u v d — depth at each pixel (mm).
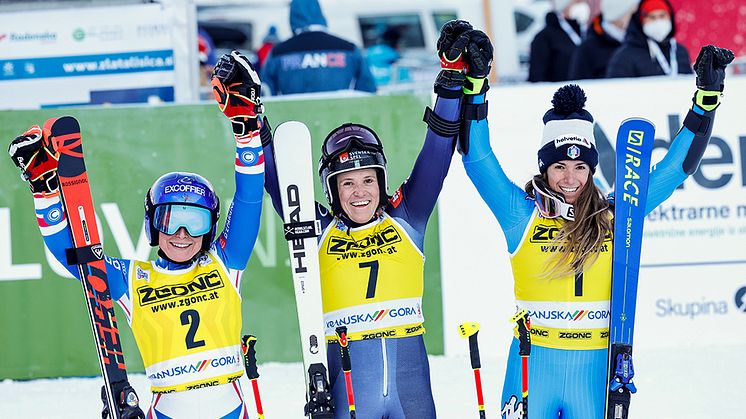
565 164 15781
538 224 15859
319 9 27703
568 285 15609
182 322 14945
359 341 15453
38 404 21891
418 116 24438
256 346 24406
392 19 38500
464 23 15453
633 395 20656
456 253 24438
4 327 24188
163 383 14836
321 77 27406
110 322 14781
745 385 21094
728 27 35938
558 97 16000
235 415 14953
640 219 15609
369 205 15555
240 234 15273
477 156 15828
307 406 14953
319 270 15391
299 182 15398
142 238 24266
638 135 15781
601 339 15594
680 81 24469
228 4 39312
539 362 15633
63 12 27078
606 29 29188
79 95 27188
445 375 22812
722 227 24438
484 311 24453
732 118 24484
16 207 24141
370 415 15312
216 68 14828
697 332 24438
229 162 24406
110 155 24281
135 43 27062
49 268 24219
